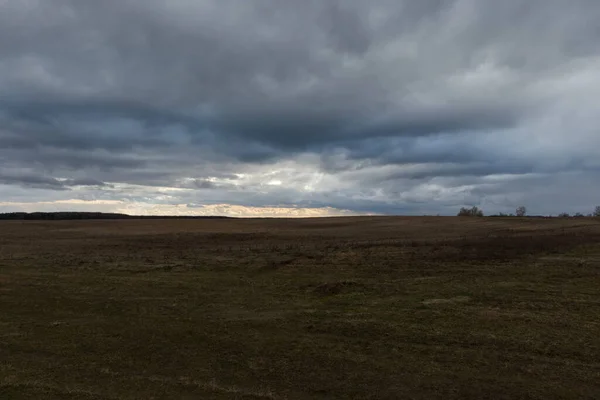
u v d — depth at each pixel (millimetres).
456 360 7051
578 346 7500
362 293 12078
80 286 13500
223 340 8289
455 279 13375
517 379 6309
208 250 24219
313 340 8195
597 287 11641
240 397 5871
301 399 5805
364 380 6375
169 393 6000
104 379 6492
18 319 10016
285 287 13234
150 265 17734
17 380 6445
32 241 33344
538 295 11016
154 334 8727
